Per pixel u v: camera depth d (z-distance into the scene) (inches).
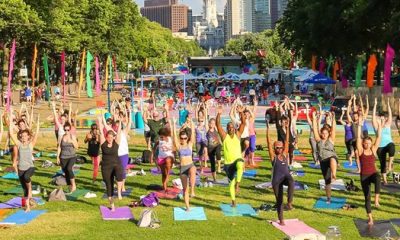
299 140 1123.9
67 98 2647.6
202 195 636.1
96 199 622.2
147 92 2532.0
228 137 579.2
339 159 887.7
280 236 475.8
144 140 1147.9
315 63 2481.5
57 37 2138.3
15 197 641.0
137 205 589.0
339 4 2132.1
